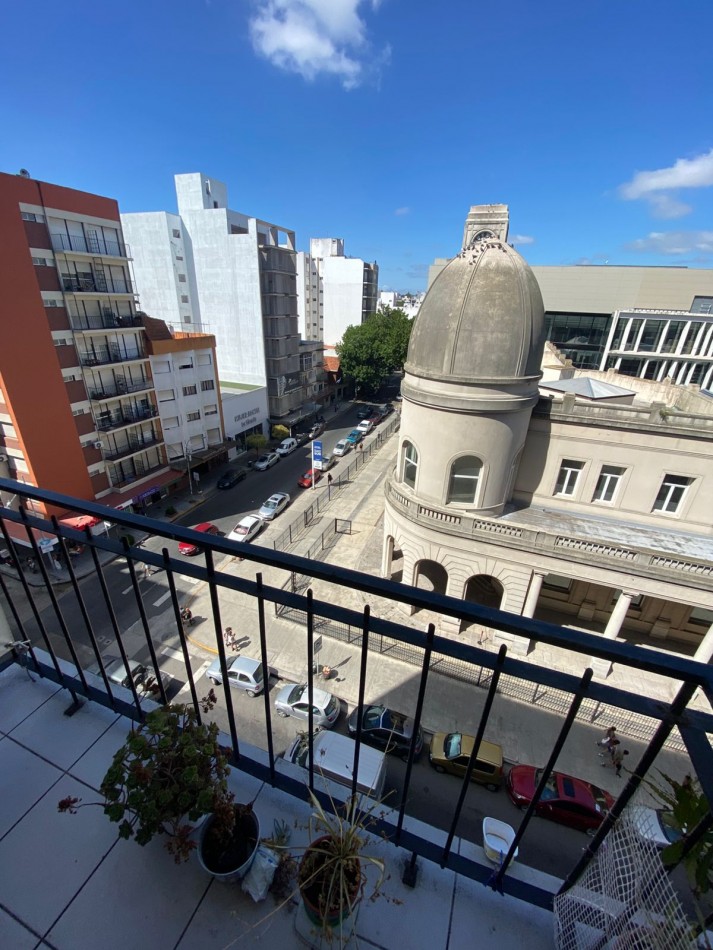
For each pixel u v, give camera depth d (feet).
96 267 83.76
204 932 9.52
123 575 74.79
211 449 116.37
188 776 9.41
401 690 53.83
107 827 11.21
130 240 136.36
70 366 80.89
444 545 57.26
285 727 47.75
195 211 132.16
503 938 9.69
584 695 7.32
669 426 52.65
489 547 55.31
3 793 11.87
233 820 9.93
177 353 102.53
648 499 56.70
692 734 6.50
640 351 184.65
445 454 53.78
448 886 10.50
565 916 9.32
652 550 49.70
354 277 215.51
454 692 53.57
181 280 138.72
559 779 41.32
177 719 10.62
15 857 10.68
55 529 11.57
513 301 47.44
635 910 7.44
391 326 191.93
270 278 135.74
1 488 12.07
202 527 90.89
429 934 9.68
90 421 86.12
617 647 6.86
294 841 11.05
